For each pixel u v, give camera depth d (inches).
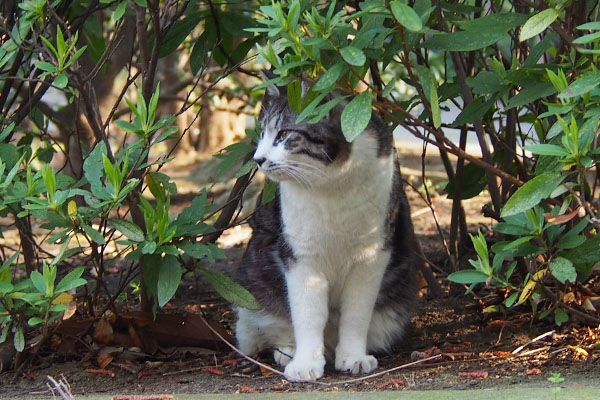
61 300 153.1
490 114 188.1
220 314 211.6
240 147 174.7
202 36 194.2
